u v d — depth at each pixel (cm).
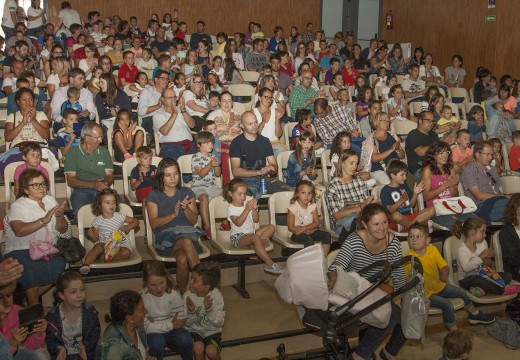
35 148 526
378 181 650
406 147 692
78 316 376
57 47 950
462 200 586
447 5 1424
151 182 572
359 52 1309
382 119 684
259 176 615
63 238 467
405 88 1131
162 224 500
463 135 690
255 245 507
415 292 361
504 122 877
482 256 503
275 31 1422
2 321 359
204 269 410
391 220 545
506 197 601
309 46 1294
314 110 802
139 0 1437
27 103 631
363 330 418
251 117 613
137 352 354
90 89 823
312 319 354
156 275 396
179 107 705
